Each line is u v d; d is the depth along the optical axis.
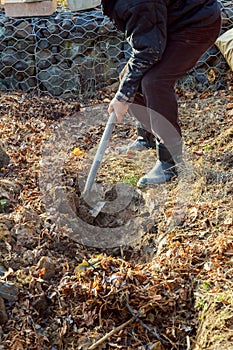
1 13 4.77
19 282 2.37
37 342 2.18
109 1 2.59
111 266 2.51
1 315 2.22
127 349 2.18
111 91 4.61
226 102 4.18
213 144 3.57
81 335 2.22
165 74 2.80
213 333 2.08
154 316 2.29
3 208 2.84
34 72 4.72
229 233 2.61
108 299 2.32
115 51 4.62
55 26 4.54
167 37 2.78
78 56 4.64
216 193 2.97
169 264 2.47
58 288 2.37
